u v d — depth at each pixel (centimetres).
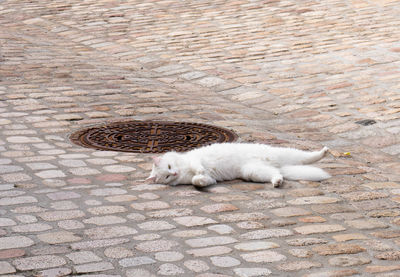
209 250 530
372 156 826
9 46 1346
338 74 1155
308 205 639
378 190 689
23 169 725
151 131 882
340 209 630
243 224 587
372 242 552
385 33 1380
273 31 1450
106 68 1227
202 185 680
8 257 509
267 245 541
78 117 933
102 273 486
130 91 1084
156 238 552
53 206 621
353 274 490
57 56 1298
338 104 1020
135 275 484
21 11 1703
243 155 718
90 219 592
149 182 697
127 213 609
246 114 991
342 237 562
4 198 638
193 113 980
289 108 1018
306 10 1608
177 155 714
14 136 842
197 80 1173
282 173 719
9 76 1130
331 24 1476
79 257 512
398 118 945
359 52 1265
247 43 1373
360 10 1579
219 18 1579
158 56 1316
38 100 1005
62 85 1095
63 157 770
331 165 777
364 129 916
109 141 836
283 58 1264
